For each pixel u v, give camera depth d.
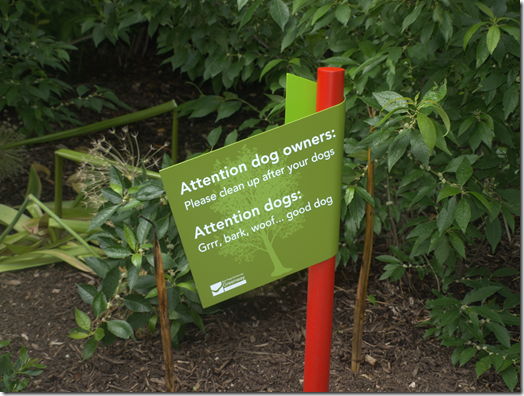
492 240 1.75
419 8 1.45
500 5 1.51
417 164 1.86
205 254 1.25
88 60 4.80
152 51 5.12
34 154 3.42
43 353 1.85
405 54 1.81
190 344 1.92
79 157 2.19
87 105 3.35
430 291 2.18
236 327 2.01
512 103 1.53
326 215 1.29
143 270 1.83
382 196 2.19
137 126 3.85
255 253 1.28
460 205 1.47
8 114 3.79
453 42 1.56
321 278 1.36
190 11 2.13
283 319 2.04
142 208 1.75
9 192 3.01
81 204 2.63
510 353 1.64
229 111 2.11
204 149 3.55
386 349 1.88
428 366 1.80
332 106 1.21
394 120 1.37
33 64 2.98
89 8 3.75
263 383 1.72
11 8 3.15
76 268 2.37
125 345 1.91
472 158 1.56
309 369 1.45
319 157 1.23
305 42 2.07
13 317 2.02
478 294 1.74
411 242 2.20
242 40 2.18
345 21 1.54
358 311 1.68
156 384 1.72
